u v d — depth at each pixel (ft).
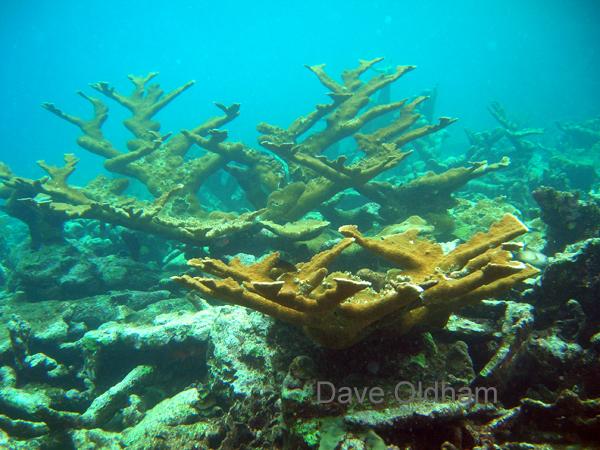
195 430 13.58
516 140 42.39
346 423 9.39
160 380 17.57
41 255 24.88
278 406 11.64
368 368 10.89
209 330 16.72
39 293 23.84
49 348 19.45
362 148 26.35
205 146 25.75
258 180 26.03
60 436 15.47
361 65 32.73
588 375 11.42
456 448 8.96
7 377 17.53
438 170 43.60
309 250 20.94
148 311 21.26
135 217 19.85
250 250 22.44
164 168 27.89
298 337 12.14
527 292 14.08
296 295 8.45
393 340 11.20
